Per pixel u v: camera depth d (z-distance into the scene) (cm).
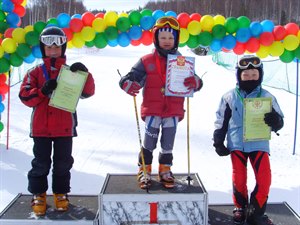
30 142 657
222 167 552
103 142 669
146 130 354
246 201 346
